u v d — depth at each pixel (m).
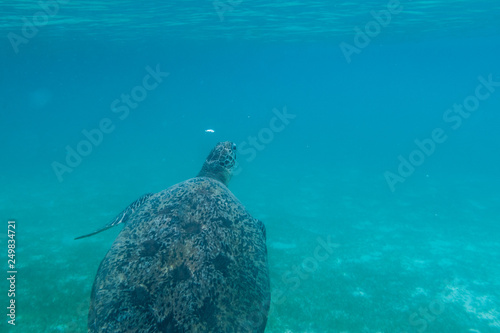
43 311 7.55
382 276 10.37
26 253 11.07
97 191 20.30
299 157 42.34
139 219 3.36
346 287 9.54
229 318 2.63
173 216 3.29
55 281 9.09
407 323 7.92
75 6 20.55
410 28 32.72
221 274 2.85
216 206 3.48
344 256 11.78
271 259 11.14
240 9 22.56
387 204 19.23
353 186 24.05
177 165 31.75
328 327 7.59
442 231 14.92
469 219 16.73
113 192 20.08
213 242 3.06
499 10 22.69
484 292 9.62
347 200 19.94
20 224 14.06
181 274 2.77
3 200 17.80
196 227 3.18
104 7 20.98
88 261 10.56
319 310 8.23
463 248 13.02
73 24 28.05
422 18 26.28
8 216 15.07
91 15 23.77
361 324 7.78
